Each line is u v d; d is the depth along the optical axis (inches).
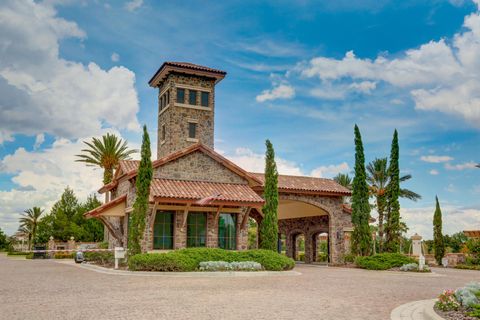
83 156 2134.6
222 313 427.8
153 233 1111.6
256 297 548.7
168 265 892.6
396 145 1380.4
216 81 1419.8
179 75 1349.7
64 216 2711.6
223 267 915.4
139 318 398.0
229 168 1261.1
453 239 2305.6
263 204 1182.3
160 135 1407.5
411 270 1105.4
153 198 1050.7
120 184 1363.2
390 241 1355.8
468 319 387.2
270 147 1223.5
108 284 693.3
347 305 494.6
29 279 794.8
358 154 1375.5
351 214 1439.5
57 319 391.5
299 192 1398.9
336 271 1104.2
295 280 805.2
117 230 1289.4
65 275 884.6
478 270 1346.0
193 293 580.7
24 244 4229.8
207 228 1175.6
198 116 1357.0
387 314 436.5
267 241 1171.3
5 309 447.2
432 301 534.0
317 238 1663.4
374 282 802.2
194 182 1197.7
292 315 423.5
